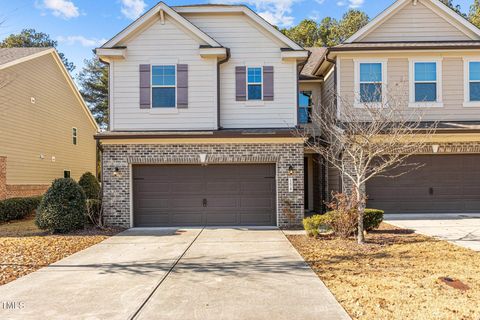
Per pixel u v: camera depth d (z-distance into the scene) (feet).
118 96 42.86
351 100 45.01
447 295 17.53
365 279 20.25
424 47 44.80
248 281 20.27
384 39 48.93
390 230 35.35
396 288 18.61
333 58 46.68
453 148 44.45
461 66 46.09
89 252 28.27
